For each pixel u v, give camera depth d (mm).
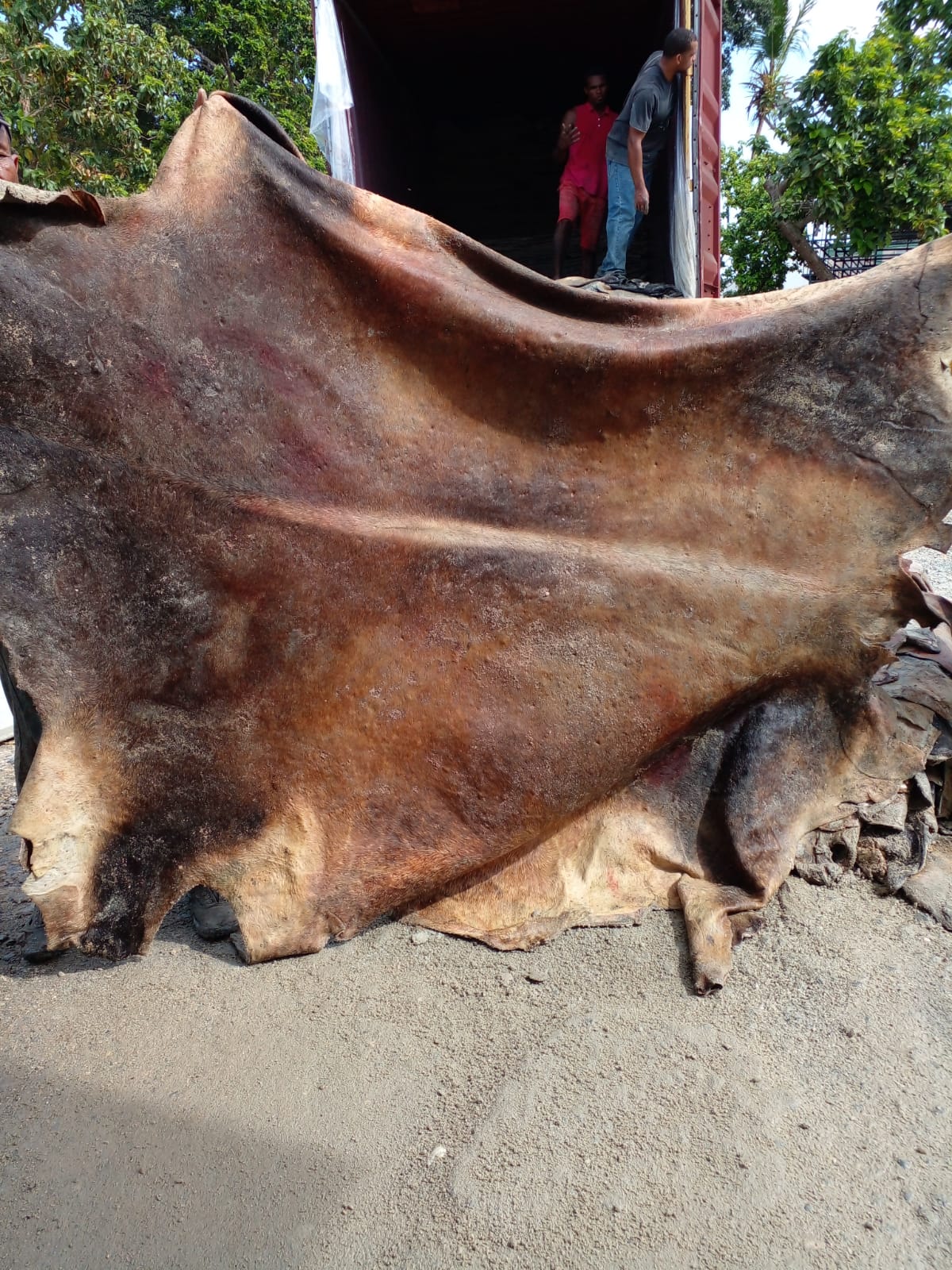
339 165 6711
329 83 6559
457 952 2635
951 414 2621
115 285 2486
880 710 2830
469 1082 2184
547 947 2623
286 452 2676
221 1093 2180
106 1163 2010
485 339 2715
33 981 2611
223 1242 1828
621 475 2809
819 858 2891
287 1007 2447
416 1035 2336
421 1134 2053
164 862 2549
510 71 8258
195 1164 1998
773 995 2416
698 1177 1909
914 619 2695
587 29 7570
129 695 2494
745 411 2758
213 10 18750
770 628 2699
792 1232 1789
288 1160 2002
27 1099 2184
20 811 2332
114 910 2488
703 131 6859
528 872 2826
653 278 7953
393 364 2771
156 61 11906
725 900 2645
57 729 2385
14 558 2348
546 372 2740
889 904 2791
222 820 2596
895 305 2666
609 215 6242
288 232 2658
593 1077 2174
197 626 2564
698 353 2695
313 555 2646
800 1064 2193
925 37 15984
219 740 2590
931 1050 2223
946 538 2654
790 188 15453
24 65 10680
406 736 2689
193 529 2557
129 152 11906
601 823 2867
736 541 2762
